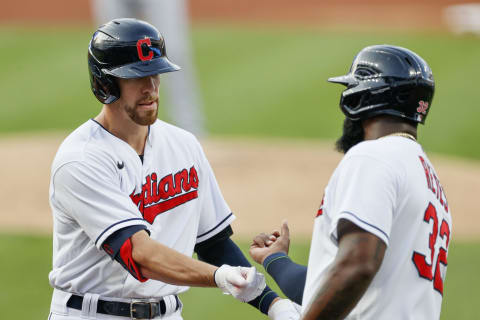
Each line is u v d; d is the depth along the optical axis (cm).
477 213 3678
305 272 1061
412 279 905
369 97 952
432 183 943
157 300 1206
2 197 3719
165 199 1213
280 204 3594
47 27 9744
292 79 7031
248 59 7794
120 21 1160
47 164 4197
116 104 1162
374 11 11050
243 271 1044
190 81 4575
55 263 1208
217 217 1309
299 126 5959
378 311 904
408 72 942
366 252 848
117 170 1160
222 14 10781
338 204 895
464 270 2850
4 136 5472
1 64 7688
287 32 9225
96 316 1180
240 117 6144
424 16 10625
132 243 1088
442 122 6009
